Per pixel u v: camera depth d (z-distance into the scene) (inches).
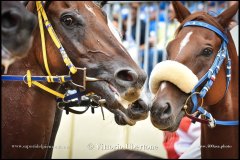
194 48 250.8
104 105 221.3
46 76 220.8
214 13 279.3
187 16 276.1
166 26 389.7
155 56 394.3
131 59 216.2
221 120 260.5
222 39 260.4
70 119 355.6
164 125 239.3
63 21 218.5
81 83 216.7
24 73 223.1
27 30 186.2
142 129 345.1
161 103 239.3
